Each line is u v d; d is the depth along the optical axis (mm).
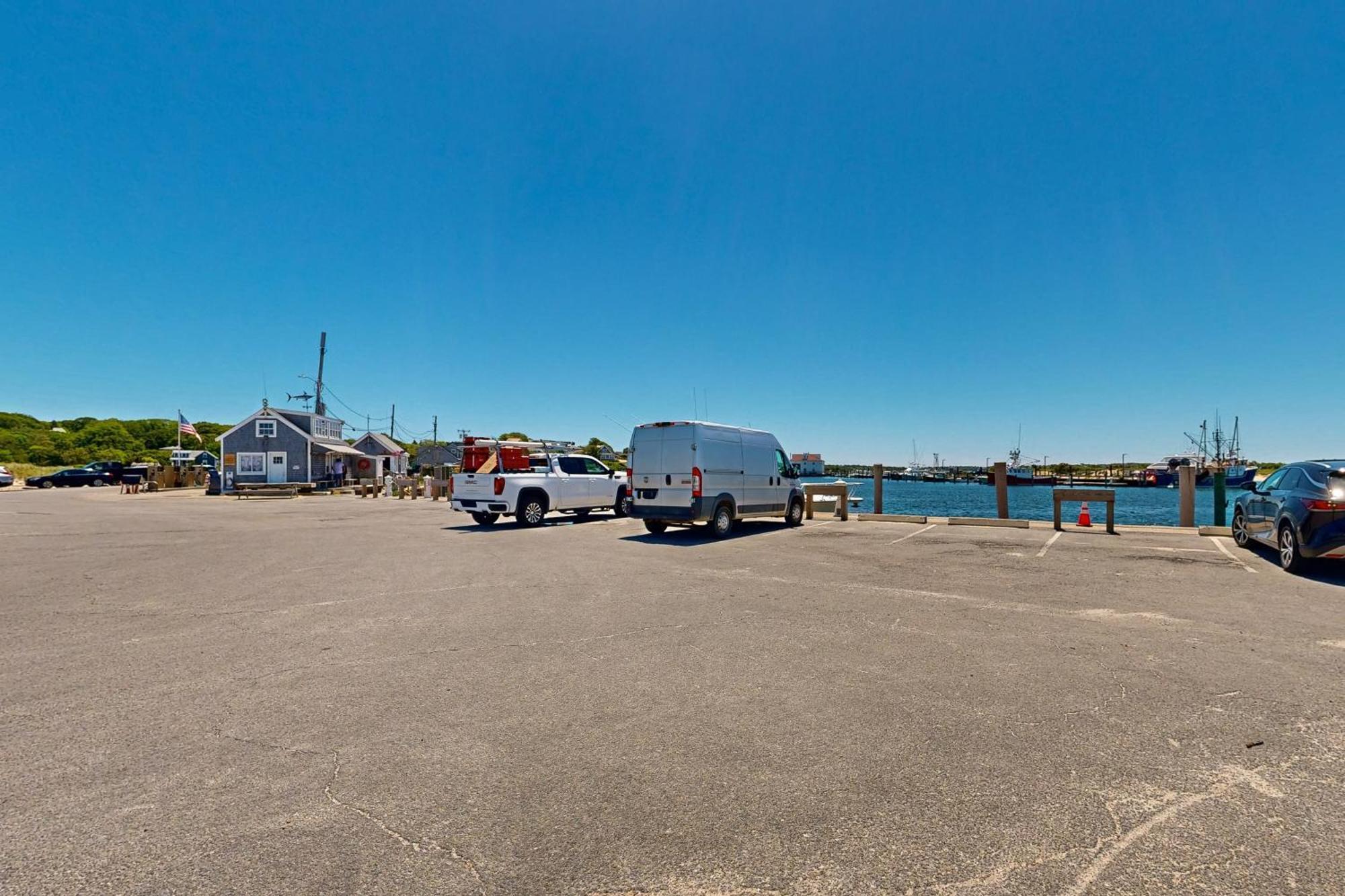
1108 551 11547
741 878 2588
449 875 2596
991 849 2756
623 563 10484
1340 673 4988
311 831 2889
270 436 41688
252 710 4273
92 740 3805
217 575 9406
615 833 2883
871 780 3344
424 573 9562
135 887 2510
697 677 4941
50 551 12242
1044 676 4930
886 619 6746
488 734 3908
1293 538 9234
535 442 17875
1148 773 3404
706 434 13812
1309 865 2625
